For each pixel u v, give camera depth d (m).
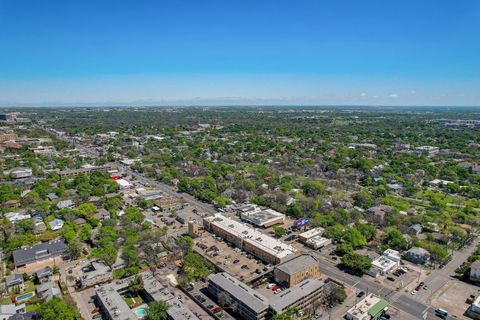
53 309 147.75
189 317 145.50
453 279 193.25
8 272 192.75
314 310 161.00
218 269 198.50
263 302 154.50
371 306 159.88
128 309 151.88
